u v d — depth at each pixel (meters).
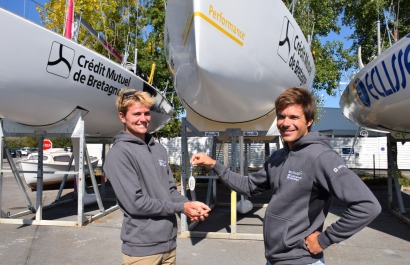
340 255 3.48
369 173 13.64
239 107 3.72
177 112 10.96
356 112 5.07
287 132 1.54
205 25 2.74
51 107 4.44
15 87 3.92
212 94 3.42
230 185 1.91
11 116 4.49
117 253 3.53
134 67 6.02
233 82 3.27
